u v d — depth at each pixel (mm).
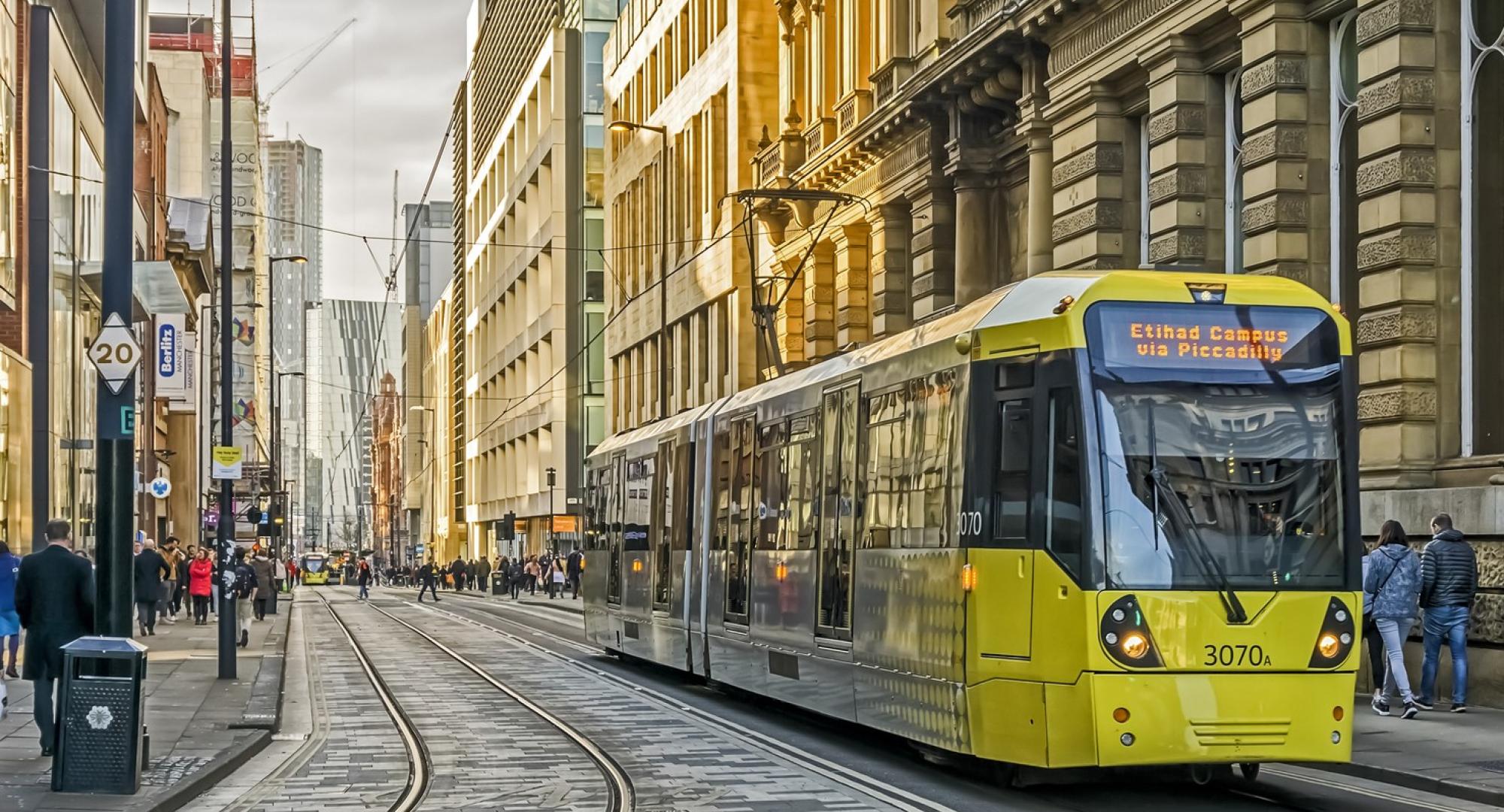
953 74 32375
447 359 158625
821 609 17656
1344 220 22281
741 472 21344
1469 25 19781
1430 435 19906
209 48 124250
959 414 14164
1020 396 13359
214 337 89875
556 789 13789
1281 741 12477
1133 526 12547
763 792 13500
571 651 33750
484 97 125000
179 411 74562
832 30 44062
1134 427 12727
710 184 58312
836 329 43125
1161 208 25531
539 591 85812
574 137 92562
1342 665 12672
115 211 14320
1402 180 19906
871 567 16141
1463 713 17609
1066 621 12594
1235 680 12438
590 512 31797
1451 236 19891
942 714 14273
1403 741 15586
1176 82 25141
